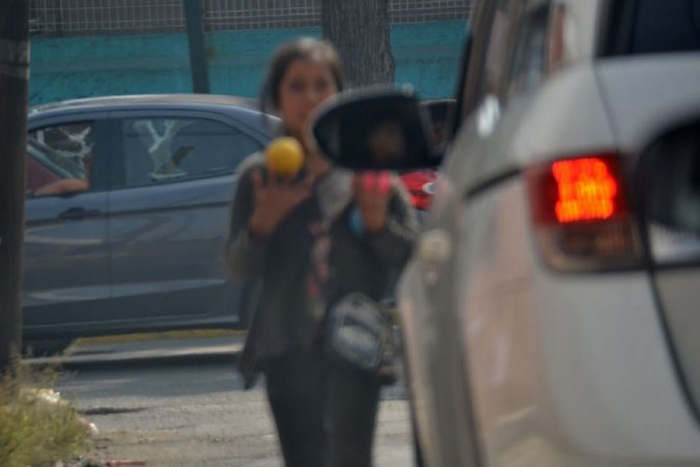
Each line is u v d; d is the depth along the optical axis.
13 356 17.44
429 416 8.48
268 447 17.55
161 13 48.41
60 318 23.88
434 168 9.16
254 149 23.66
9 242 17.91
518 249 6.25
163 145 23.98
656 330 5.88
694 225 5.95
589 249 6.00
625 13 7.15
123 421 19.80
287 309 10.20
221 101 24.27
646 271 5.96
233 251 10.28
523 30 8.52
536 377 6.02
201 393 21.92
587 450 5.81
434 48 48.50
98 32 48.41
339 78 10.36
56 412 16.22
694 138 6.02
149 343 28.19
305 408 10.40
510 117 6.87
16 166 17.98
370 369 9.75
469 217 7.11
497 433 6.36
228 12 48.44
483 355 6.54
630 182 6.01
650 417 5.78
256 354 10.38
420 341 8.74
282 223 10.15
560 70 6.86
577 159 6.07
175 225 23.61
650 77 6.16
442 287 7.68
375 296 10.10
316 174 10.19
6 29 17.81
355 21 37.06
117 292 23.75
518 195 6.35
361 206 9.83
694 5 7.20
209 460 16.84
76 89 48.56
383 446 16.89
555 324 5.99
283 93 10.31
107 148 23.98
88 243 23.77
